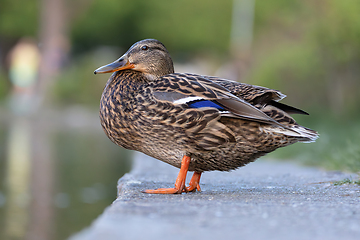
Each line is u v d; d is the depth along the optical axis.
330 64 21.98
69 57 55.53
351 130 15.73
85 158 17.59
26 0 57.12
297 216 4.44
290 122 6.45
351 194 6.06
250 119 6.11
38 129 28.39
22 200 10.98
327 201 5.36
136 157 13.65
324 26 20.34
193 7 63.09
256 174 9.45
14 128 28.47
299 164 12.11
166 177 8.54
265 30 41.47
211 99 6.20
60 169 15.19
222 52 64.88
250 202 5.24
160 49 7.36
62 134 26.14
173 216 4.34
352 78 21.66
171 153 6.39
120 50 67.12
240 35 60.28
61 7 48.75
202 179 8.47
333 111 21.44
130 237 3.62
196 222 4.13
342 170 9.52
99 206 10.73
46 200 11.12
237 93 6.57
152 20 63.53
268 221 4.22
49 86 43.97
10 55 61.28
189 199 5.49
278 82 24.16
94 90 42.84
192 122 6.18
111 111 6.54
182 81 6.46
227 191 6.68
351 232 3.88
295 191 6.58
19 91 55.47
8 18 57.12
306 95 23.28
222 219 4.27
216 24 62.59
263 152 6.55
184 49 66.50
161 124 6.26
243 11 60.31
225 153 6.38
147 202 5.12
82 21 59.53
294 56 24.62
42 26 48.94
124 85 6.57
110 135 6.70
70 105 42.44
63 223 9.28
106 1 60.03
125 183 7.37
